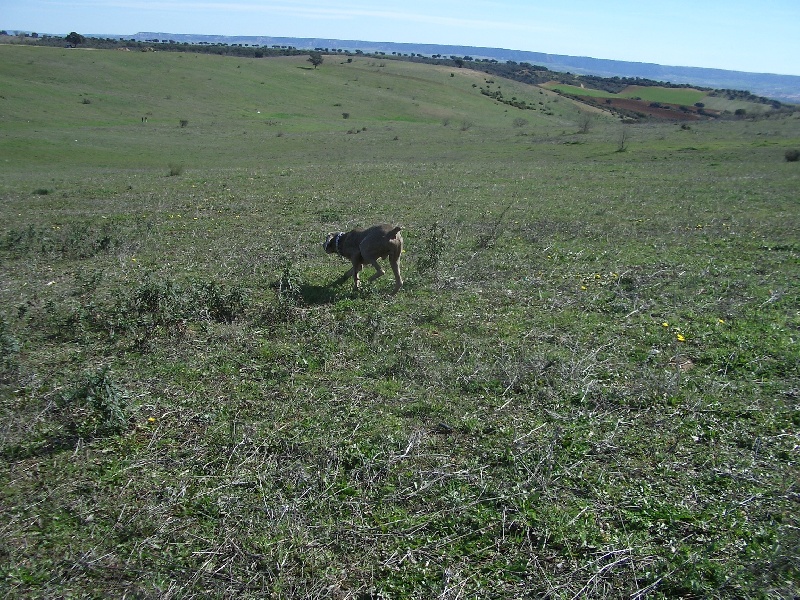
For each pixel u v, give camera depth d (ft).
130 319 29.60
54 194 78.43
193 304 30.89
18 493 17.71
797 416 20.10
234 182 87.86
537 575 14.46
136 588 14.35
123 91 265.34
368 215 59.52
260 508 16.87
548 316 29.91
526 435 19.76
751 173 91.25
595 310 30.73
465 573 14.61
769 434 19.33
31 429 20.80
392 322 29.45
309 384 23.54
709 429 19.66
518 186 80.59
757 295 31.96
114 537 15.97
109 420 20.52
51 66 281.54
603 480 17.47
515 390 22.67
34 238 48.98
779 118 228.43
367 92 332.60
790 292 32.24
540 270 38.17
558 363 24.16
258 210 63.10
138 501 17.33
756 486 17.03
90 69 289.74
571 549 15.16
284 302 30.50
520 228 51.49
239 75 329.52
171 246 47.11
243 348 26.96
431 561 15.01
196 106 260.42
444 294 33.55
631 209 60.70
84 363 25.89
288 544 15.60
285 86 323.78
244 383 23.72
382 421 20.83
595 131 203.72
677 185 78.54
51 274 40.24
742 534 15.31
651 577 14.20
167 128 207.72
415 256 42.29
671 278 35.63
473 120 276.82
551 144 164.55
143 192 78.64
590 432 19.79
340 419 21.03
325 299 33.27
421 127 242.58
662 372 23.44
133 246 46.85
